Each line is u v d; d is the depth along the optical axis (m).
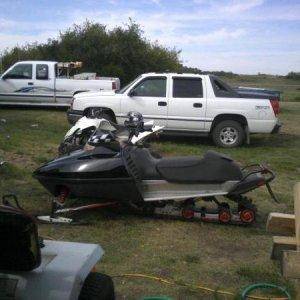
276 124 13.07
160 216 6.75
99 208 6.89
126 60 30.50
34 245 3.12
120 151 6.44
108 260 5.32
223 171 6.38
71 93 20.31
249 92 14.15
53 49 31.78
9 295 3.09
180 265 5.29
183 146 12.83
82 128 8.16
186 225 6.52
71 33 31.34
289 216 4.38
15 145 11.70
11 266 3.19
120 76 29.88
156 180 6.45
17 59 32.41
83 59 30.52
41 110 20.36
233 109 12.93
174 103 12.99
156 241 5.95
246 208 6.53
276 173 10.22
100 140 6.54
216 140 13.09
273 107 12.98
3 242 3.11
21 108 20.88
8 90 20.19
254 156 11.95
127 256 5.47
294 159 11.74
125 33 30.81
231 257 5.57
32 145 11.97
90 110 12.34
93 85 20.34
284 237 4.11
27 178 8.61
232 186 6.34
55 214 6.48
